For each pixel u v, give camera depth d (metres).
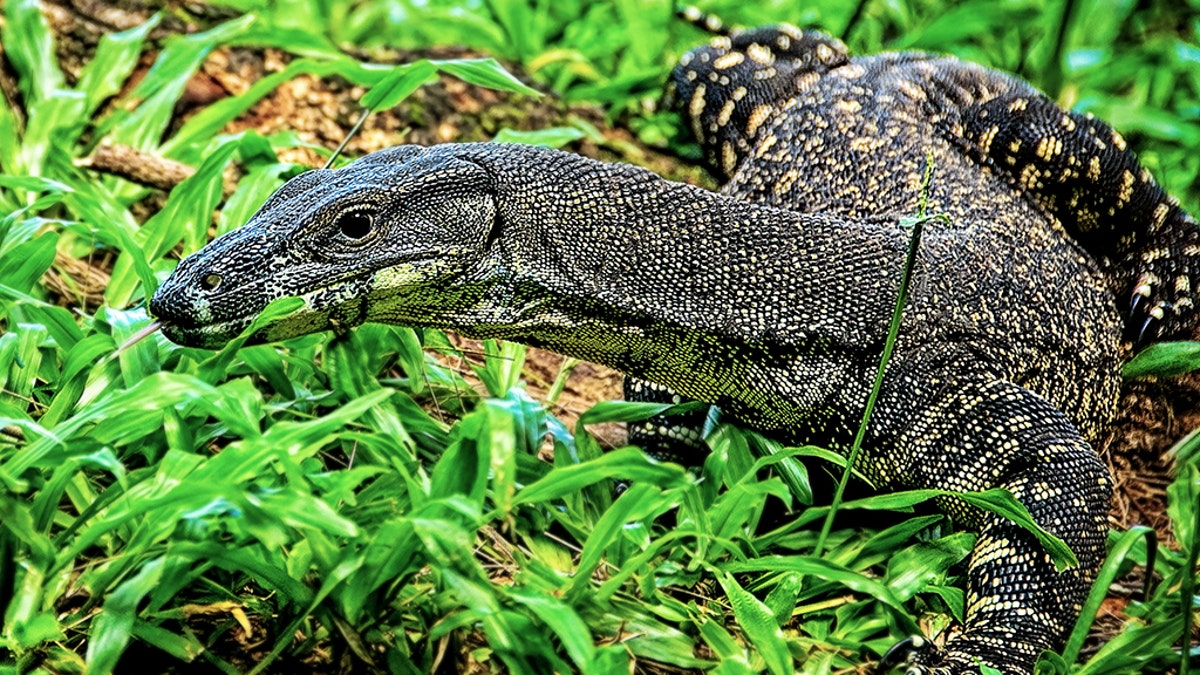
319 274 3.98
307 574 3.59
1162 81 7.51
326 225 3.99
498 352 4.96
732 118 5.93
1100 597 3.97
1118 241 5.34
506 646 3.35
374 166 4.20
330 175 4.20
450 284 4.13
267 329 3.96
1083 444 4.43
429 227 4.09
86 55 6.53
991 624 4.18
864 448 4.52
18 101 6.26
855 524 4.81
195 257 3.98
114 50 6.33
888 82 5.50
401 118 6.54
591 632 3.72
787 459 4.42
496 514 3.46
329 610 3.49
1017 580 4.20
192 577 3.53
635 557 3.73
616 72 7.50
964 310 4.62
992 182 5.26
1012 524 4.25
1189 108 7.23
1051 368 4.77
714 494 4.45
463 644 3.71
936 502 4.48
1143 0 7.96
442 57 6.87
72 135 5.96
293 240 3.98
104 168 5.73
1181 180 6.82
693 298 4.36
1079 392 4.88
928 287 4.59
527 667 3.39
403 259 4.05
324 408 4.66
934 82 5.50
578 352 4.45
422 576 3.79
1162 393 5.38
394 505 3.71
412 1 7.89
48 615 3.39
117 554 3.64
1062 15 7.11
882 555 4.43
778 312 4.43
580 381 5.64
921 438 4.44
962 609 4.19
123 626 3.30
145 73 6.52
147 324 4.39
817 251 4.52
